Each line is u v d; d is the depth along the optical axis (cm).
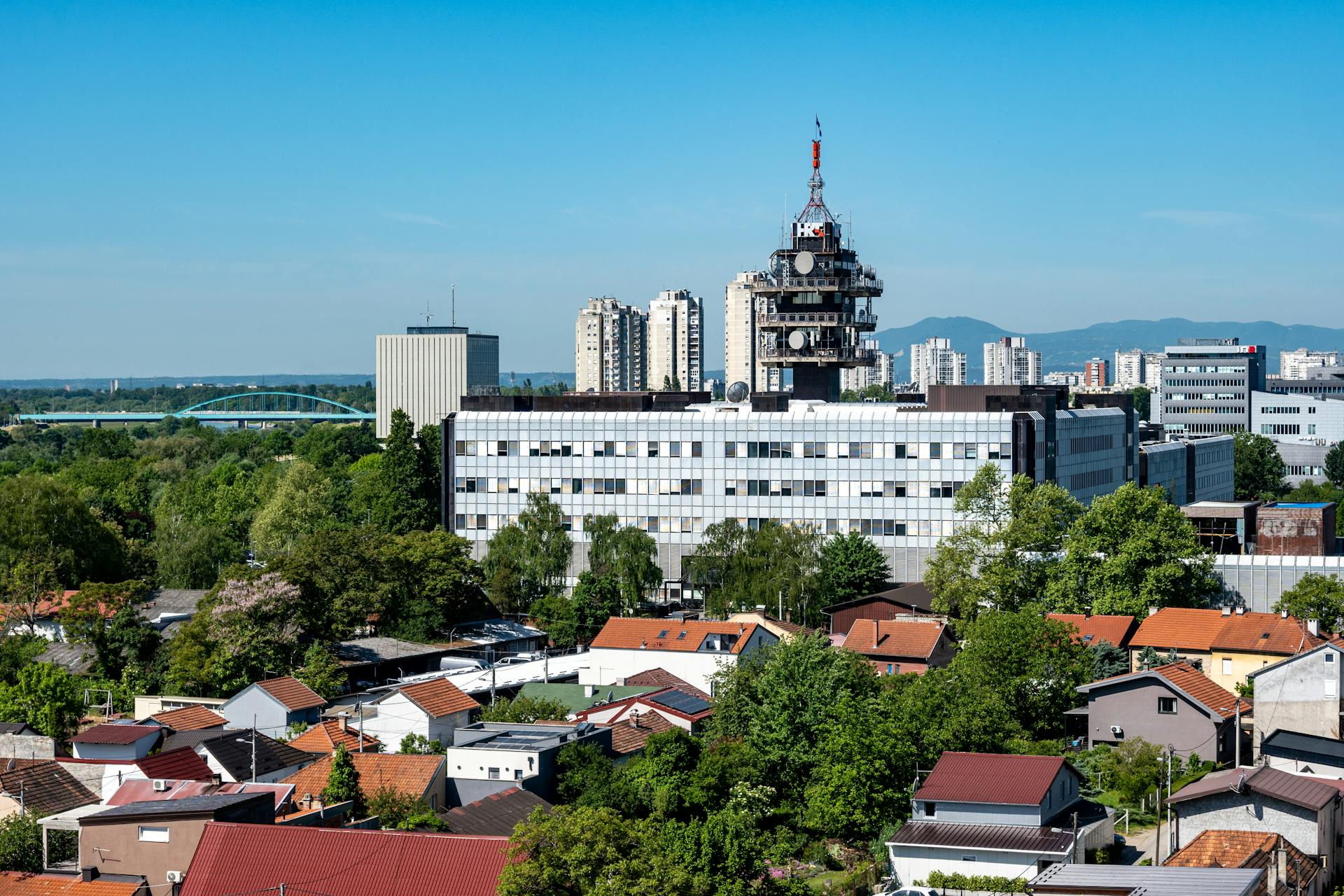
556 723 11225
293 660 14175
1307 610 14188
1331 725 10425
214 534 19988
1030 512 15425
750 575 17562
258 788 8812
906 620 14212
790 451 19938
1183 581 14562
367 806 9088
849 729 10156
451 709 11438
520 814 8988
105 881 7506
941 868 8638
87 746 10225
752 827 8688
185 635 13825
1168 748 10456
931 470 19388
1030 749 10762
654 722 11731
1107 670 12312
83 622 14725
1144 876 6806
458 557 16850
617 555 18812
